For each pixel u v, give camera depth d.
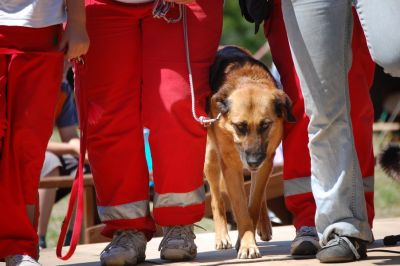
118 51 7.71
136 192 7.87
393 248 8.07
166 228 8.05
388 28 6.37
